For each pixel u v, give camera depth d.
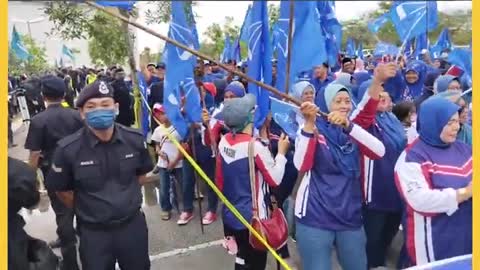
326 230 3.06
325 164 3.06
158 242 5.28
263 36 4.08
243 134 3.43
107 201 2.99
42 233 5.41
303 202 3.12
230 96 4.68
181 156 5.50
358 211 3.13
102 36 8.59
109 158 3.03
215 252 4.99
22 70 13.81
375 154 3.06
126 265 3.17
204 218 5.82
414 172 2.63
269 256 4.55
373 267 3.88
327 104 3.08
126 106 9.43
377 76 3.28
